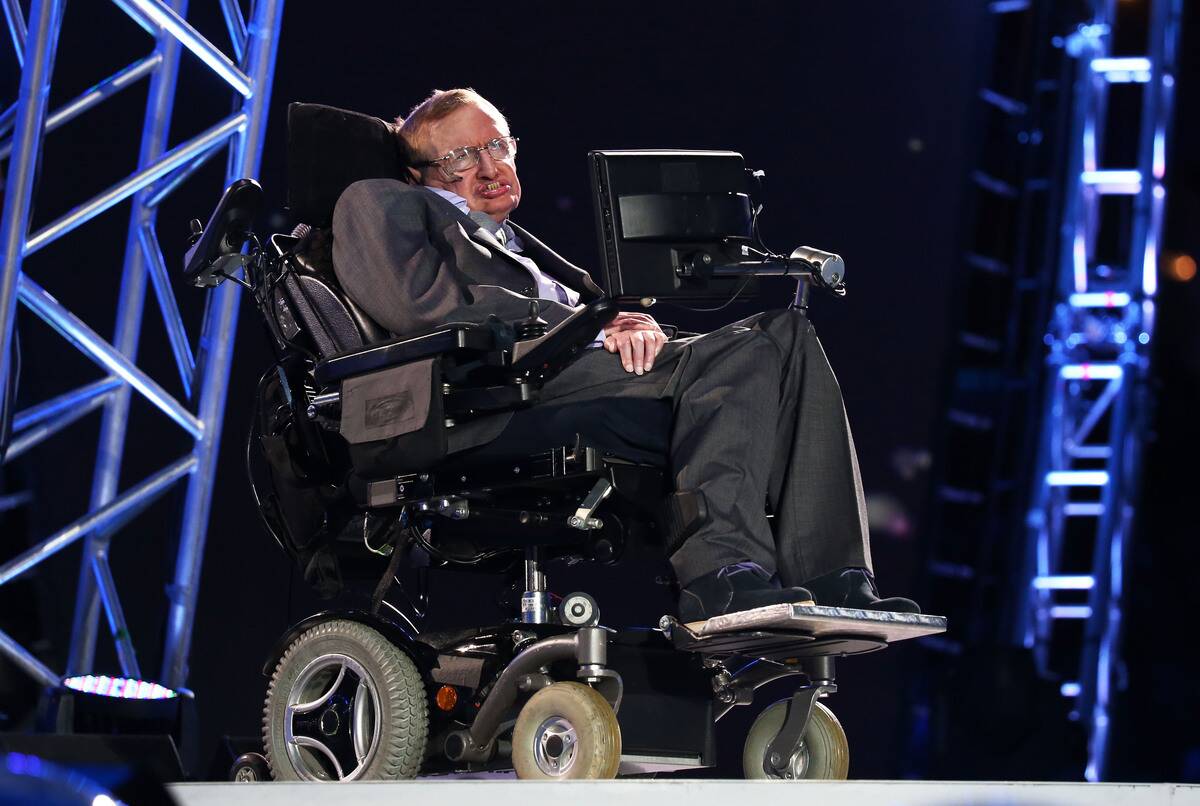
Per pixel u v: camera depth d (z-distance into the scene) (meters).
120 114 16.11
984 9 21.31
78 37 16.02
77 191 15.84
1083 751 19.02
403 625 9.23
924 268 20.75
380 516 8.60
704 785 6.30
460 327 7.64
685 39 19.50
